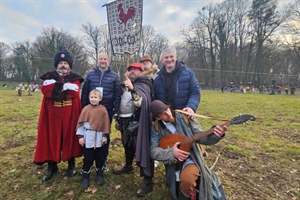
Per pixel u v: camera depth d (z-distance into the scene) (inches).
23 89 1355.8
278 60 1512.1
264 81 1536.7
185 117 96.9
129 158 126.0
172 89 108.3
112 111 125.3
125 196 108.6
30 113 345.4
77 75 121.4
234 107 457.1
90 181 119.7
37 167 136.3
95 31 1717.5
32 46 1966.0
